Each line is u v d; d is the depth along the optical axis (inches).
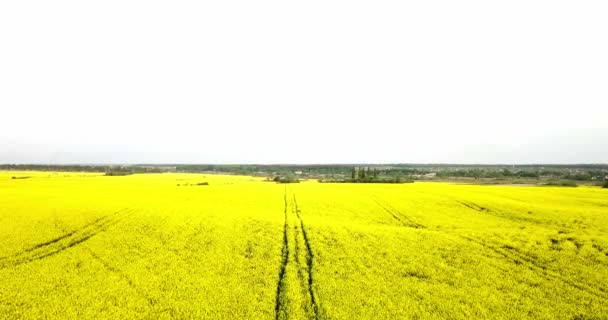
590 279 647.8
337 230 991.6
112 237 878.4
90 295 559.8
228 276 650.8
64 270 661.9
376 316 512.4
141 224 1009.5
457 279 650.8
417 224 1161.4
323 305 543.8
